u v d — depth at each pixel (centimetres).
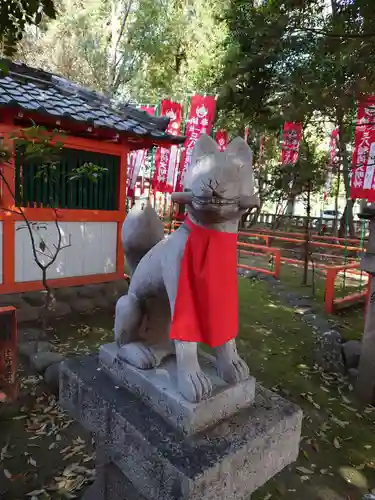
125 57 1508
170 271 152
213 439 137
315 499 250
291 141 905
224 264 146
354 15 363
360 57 382
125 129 518
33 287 540
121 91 1619
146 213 184
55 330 496
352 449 301
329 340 466
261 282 838
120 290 621
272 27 395
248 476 141
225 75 775
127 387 167
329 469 279
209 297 142
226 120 1132
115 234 623
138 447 140
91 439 297
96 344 461
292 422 159
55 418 321
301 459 287
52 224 547
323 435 316
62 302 551
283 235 1369
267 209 2170
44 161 353
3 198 498
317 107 506
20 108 432
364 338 368
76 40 1536
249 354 464
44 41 1528
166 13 1401
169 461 125
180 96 1373
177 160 919
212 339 143
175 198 141
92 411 168
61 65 1550
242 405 158
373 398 364
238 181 133
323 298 714
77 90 624
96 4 1488
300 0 392
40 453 282
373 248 349
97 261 607
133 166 921
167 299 172
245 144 142
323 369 432
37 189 525
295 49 434
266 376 411
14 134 331
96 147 570
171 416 143
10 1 254
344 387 396
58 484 253
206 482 122
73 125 485
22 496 243
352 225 1347
